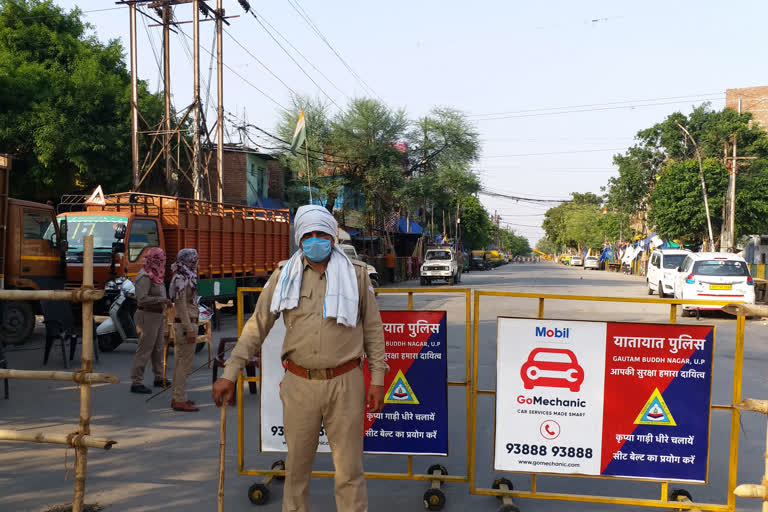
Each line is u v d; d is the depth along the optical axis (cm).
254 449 547
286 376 338
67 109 2083
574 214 11075
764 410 342
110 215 1225
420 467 512
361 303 343
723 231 3431
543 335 410
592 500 404
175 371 688
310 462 339
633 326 403
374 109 3359
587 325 406
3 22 2302
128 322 1028
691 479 400
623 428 405
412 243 4878
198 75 2130
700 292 1645
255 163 3306
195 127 2117
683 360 399
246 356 341
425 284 3406
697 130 4388
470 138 3591
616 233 7725
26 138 2027
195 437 585
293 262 333
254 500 425
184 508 416
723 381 859
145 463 509
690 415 399
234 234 1569
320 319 325
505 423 414
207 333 966
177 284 680
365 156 3338
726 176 3528
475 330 420
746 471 505
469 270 5997
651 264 2456
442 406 436
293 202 3444
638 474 405
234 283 1566
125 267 1180
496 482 439
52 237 1189
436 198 3612
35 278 1142
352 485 330
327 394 324
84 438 359
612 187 4962
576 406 408
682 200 3638
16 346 1126
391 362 438
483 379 859
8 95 2019
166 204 1346
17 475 477
